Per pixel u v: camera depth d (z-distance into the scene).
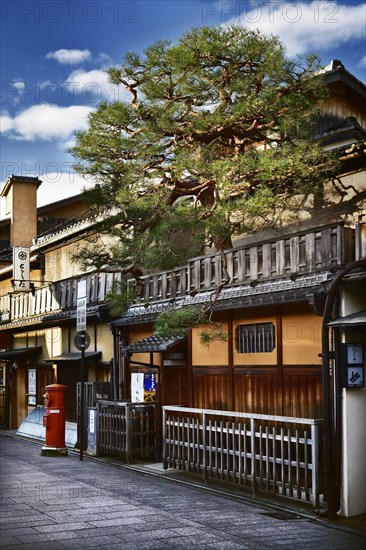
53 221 31.03
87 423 17.83
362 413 9.99
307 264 11.67
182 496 10.98
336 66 16.55
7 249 31.41
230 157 13.78
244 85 12.13
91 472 13.62
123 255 14.34
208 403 14.19
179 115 13.30
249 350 13.09
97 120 13.38
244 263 13.38
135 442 15.17
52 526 8.68
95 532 8.38
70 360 20.53
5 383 28.05
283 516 9.62
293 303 11.91
